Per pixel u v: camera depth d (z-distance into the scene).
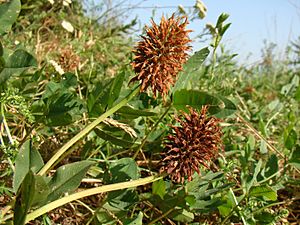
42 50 0.26
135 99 0.17
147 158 0.19
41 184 0.10
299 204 0.19
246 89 0.33
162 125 0.18
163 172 0.13
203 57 0.14
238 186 0.18
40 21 0.31
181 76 0.14
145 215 0.16
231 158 0.20
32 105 0.15
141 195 0.14
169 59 0.12
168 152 0.12
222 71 0.28
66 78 0.15
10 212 0.12
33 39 0.28
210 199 0.15
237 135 0.22
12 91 0.13
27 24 0.29
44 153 0.17
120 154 0.18
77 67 0.23
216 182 0.16
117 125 0.14
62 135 0.18
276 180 0.18
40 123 0.15
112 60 0.29
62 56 0.22
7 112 0.15
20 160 0.11
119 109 0.14
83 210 0.16
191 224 0.15
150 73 0.12
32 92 0.16
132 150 0.18
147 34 0.12
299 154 0.18
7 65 0.12
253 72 0.40
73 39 0.32
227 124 0.21
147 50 0.12
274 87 0.38
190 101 0.13
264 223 0.16
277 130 0.26
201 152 0.12
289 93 0.28
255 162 0.18
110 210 0.13
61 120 0.14
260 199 0.16
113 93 0.14
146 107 0.18
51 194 0.11
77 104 0.14
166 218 0.16
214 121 0.12
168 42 0.12
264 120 0.27
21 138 0.16
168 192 0.14
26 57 0.12
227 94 0.25
